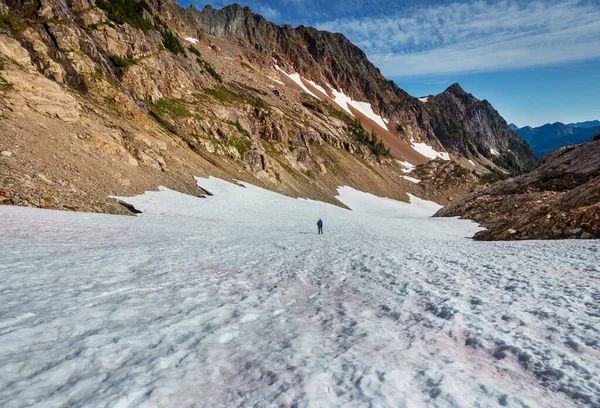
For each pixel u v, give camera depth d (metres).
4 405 2.75
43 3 46.44
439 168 141.00
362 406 2.91
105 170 33.41
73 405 2.82
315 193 84.38
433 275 9.12
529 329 4.89
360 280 8.88
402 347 4.32
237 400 3.09
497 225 26.55
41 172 26.47
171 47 84.38
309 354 4.06
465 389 3.23
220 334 4.71
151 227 22.89
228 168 62.84
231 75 132.12
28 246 12.14
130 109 48.88
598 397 3.06
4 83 31.36
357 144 134.00
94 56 50.78
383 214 84.44
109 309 5.59
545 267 9.72
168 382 3.28
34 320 4.81
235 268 10.58
